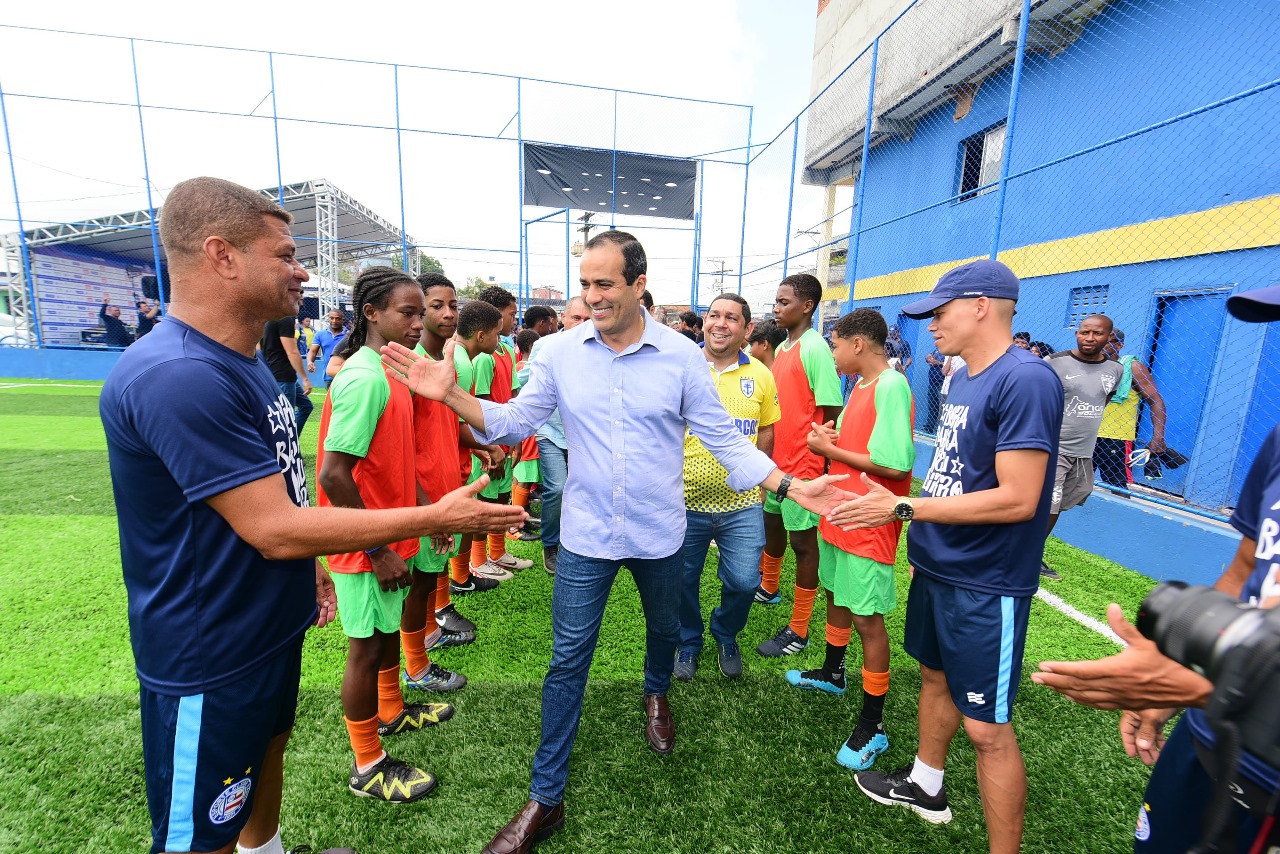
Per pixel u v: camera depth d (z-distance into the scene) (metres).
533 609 3.54
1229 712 0.67
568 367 1.96
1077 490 4.25
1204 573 4.11
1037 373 1.56
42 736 2.27
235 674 1.20
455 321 2.80
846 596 2.26
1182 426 5.25
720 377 2.88
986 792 1.68
